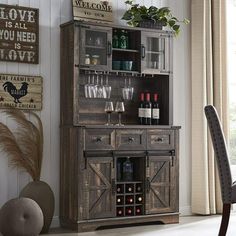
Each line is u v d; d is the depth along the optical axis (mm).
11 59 6020
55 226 6219
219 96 7102
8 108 5980
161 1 7008
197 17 7062
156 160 6344
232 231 5984
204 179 6980
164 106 6660
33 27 6137
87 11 6418
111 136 6082
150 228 6164
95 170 5992
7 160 5980
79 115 6398
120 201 6215
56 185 6266
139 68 6430
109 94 6410
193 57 7086
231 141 7613
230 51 7578
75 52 6012
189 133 7129
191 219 6750
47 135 6215
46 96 6223
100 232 5930
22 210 5484
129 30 6441
